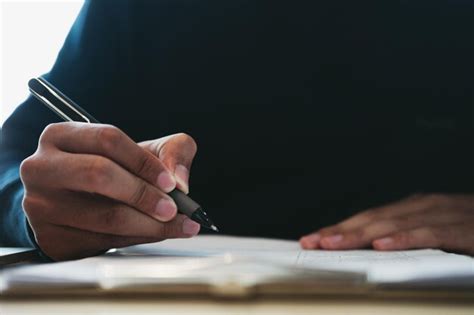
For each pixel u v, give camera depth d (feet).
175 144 1.78
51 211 1.69
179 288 0.88
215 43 3.28
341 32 3.24
